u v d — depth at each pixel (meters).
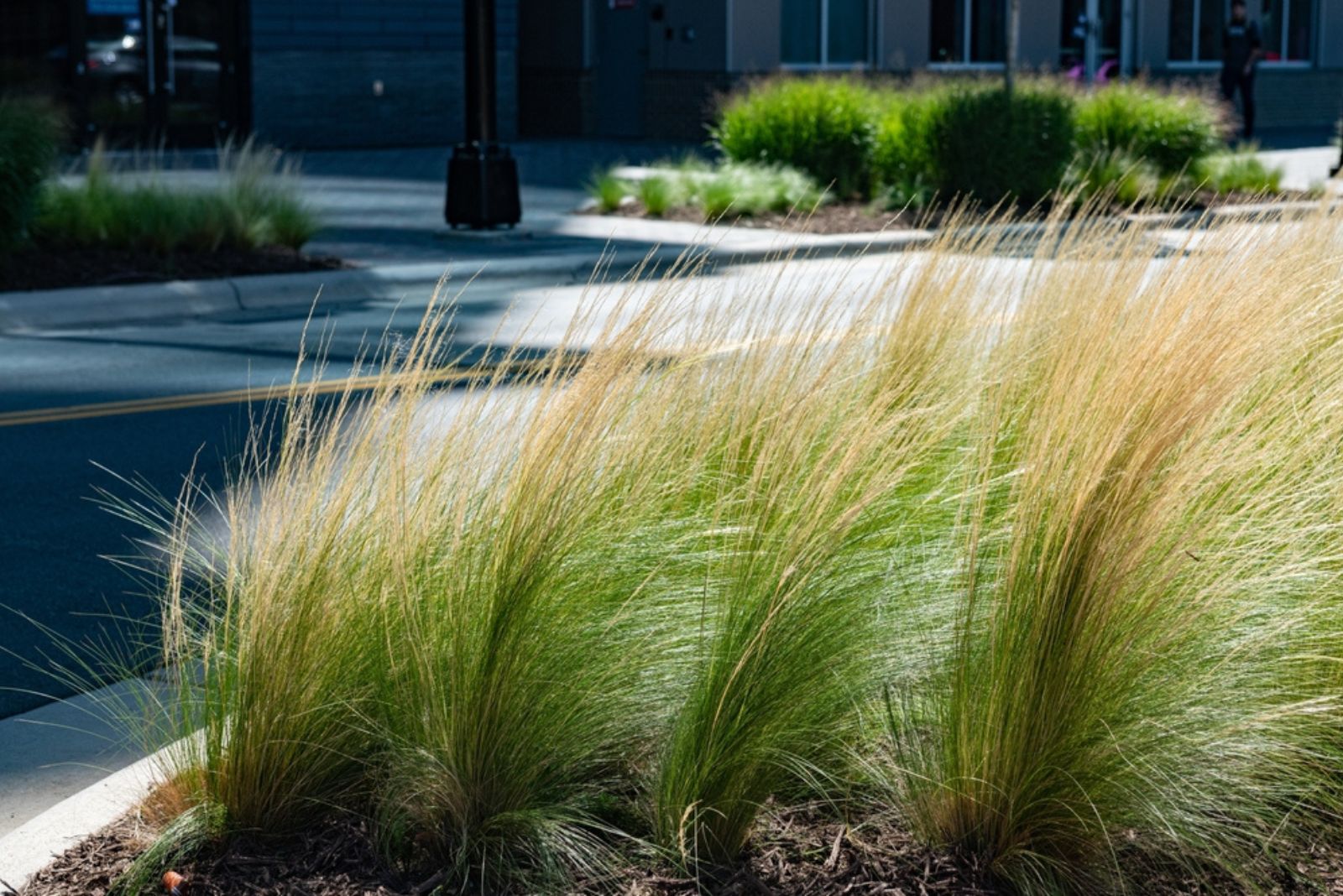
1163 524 3.38
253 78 28.19
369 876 3.47
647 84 32.16
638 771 3.75
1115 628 3.39
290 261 15.45
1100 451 3.37
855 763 3.71
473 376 4.05
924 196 20.48
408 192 22.28
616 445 3.78
